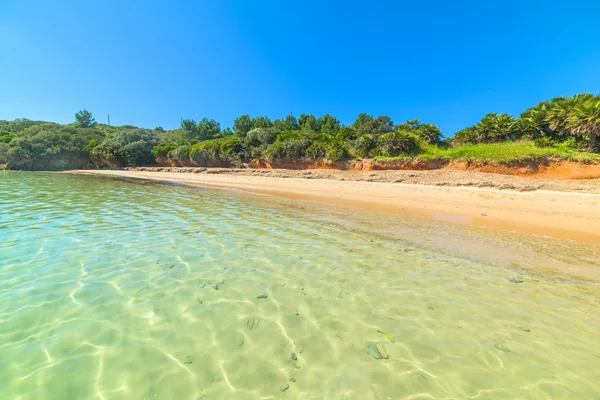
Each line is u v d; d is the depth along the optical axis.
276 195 16.08
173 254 6.02
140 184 22.94
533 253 6.33
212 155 34.53
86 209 10.93
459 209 11.25
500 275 5.14
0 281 4.63
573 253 6.32
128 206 11.88
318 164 26.38
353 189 17.19
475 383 2.69
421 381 2.72
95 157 45.75
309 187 18.78
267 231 8.04
